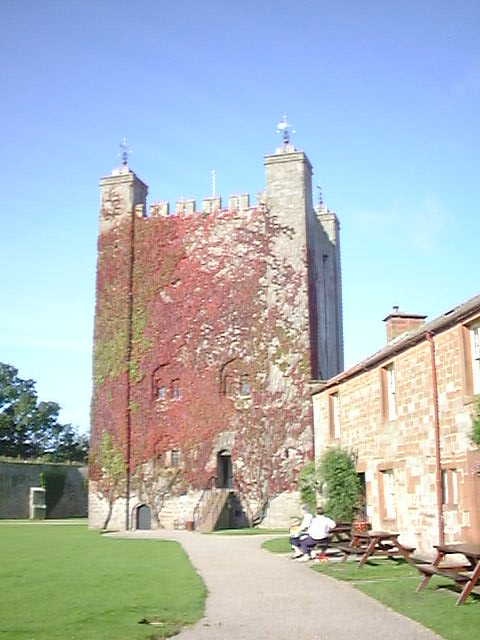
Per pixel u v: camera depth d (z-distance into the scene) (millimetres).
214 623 12195
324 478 28719
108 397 49500
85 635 11086
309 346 46844
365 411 27016
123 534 38438
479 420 17453
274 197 48969
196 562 22156
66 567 20844
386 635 11078
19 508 61094
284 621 12312
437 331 20781
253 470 46188
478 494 18297
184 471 47156
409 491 22656
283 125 49812
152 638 11008
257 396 46906
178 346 48656
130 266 50531
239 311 48125
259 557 23672
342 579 17250
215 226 49562
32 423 92125
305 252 47938
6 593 15508
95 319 50719
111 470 48312
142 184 53062
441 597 14062
